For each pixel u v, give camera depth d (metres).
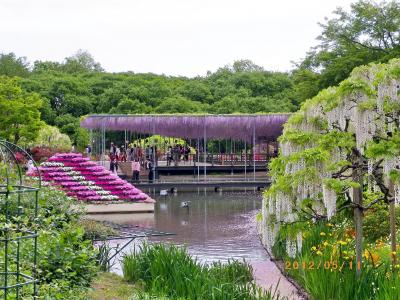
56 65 76.50
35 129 38.84
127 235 15.68
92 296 10.08
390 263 11.16
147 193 33.94
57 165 29.09
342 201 12.05
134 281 11.57
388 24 29.95
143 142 42.72
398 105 9.88
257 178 37.47
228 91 54.41
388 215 14.31
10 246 8.00
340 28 31.41
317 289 10.25
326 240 13.05
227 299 9.36
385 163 9.75
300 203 11.02
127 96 52.53
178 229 20.97
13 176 10.20
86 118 35.91
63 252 8.86
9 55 73.38
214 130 38.31
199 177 38.38
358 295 9.46
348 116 10.27
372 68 10.55
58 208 12.65
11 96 38.81
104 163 37.00
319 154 10.20
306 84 30.73
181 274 10.51
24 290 7.52
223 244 17.78
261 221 12.73
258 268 13.98
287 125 11.71
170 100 50.97
